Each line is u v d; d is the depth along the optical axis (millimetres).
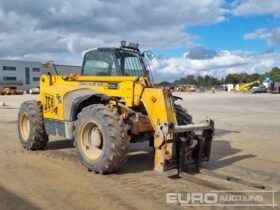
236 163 6926
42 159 7094
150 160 7051
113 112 5895
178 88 82438
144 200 4715
